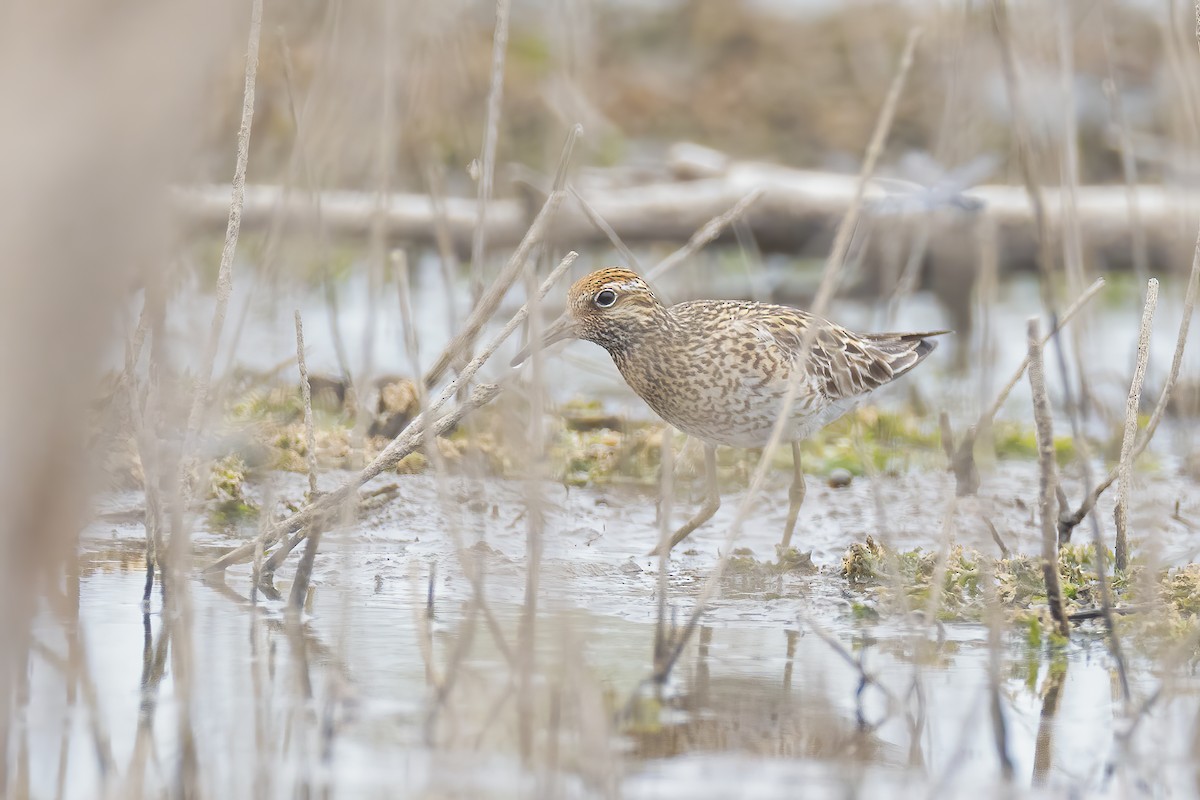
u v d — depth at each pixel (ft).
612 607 33.19
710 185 63.41
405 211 57.11
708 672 28.55
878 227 58.08
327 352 52.60
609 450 46.42
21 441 16.11
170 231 23.61
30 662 27.86
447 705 26.08
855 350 40.73
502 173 57.52
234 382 43.60
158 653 28.55
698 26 88.17
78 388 16.30
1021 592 34.35
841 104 84.12
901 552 36.65
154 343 33.24
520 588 34.32
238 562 35.12
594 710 25.52
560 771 23.26
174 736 24.47
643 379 39.65
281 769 23.25
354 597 33.09
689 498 43.39
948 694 27.68
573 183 43.06
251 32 31.30
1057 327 38.65
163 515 33.50
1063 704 27.22
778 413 38.47
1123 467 35.22
